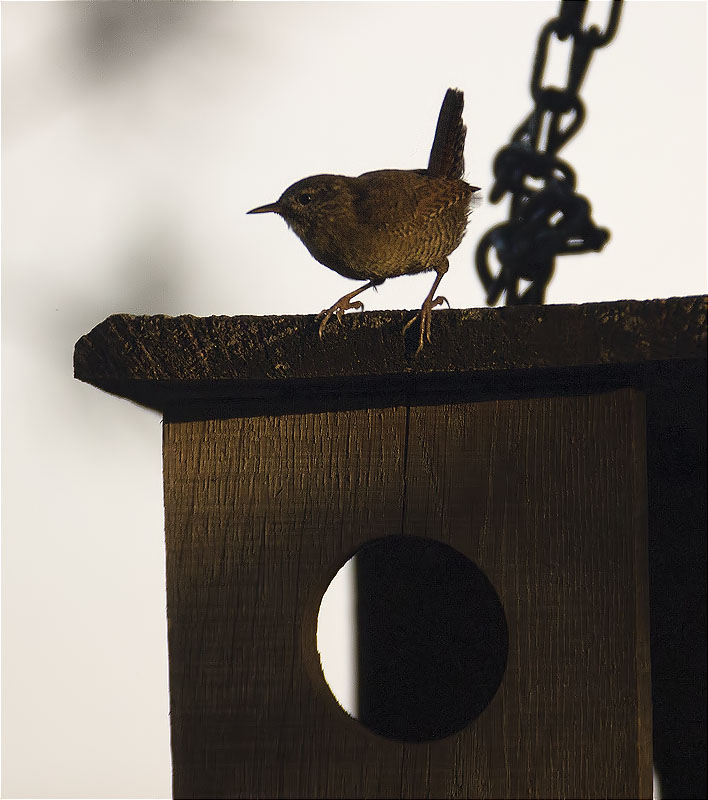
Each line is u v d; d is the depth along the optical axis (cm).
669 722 458
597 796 448
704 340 446
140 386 449
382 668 460
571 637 448
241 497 450
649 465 457
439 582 459
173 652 450
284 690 450
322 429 450
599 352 446
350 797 449
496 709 448
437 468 449
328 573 450
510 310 447
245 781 449
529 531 448
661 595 457
